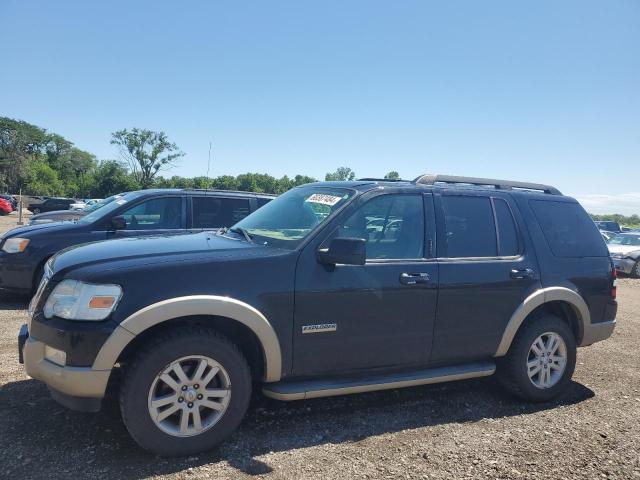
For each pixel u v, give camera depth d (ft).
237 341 12.19
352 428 12.81
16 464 10.28
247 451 11.31
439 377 13.71
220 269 11.28
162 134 231.50
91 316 10.26
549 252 15.72
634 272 54.49
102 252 11.93
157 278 10.72
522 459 11.55
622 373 18.51
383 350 13.03
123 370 10.64
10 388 14.07
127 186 235.81
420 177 14.88
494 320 14.42
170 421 10.92
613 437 12.91
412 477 10.57
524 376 14.87
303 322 11.96
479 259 14.47
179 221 25.98
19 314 22.52
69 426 11.99
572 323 16.48
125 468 10.32
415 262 13.51
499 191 15.76
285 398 11.85
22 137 307.37
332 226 12.69
